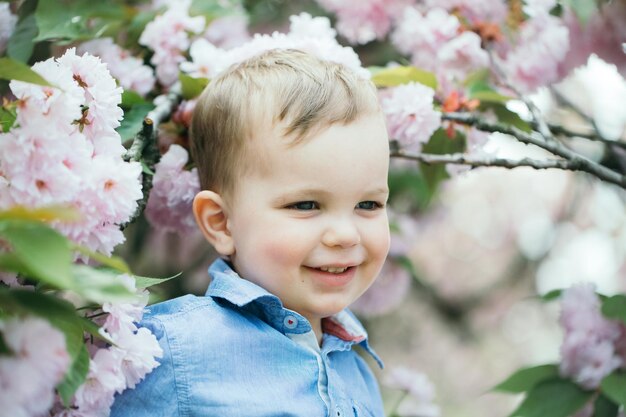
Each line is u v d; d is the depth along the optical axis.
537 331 5.70
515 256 4.84
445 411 5.52
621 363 1.79
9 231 0.90
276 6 2.71
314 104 1.38
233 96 1.46
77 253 1.17
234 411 1.34
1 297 0.98
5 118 1.12
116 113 1.26
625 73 2.14
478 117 1.83
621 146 2.11
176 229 1.78
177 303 1.45
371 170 1.40
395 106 1.75
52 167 1.08
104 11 1.83
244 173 1.42
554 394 1.79
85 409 1.16
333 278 1.41
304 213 1.38
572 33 2.10
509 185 5.18
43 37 1.75
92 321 1.17
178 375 1.33
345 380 1.59
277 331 1.44
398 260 2.70
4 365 0.92
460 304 4.51
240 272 1.48
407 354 5.30
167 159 1.67
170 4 1.91
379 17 2.31
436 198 2.96
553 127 2.11
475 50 1.93
